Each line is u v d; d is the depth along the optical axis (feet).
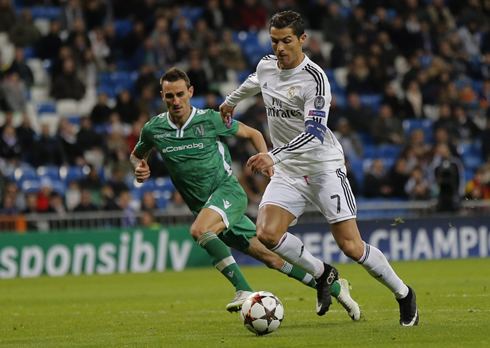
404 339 64.69
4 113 236.02
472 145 259.39
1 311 110.01
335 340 65.72
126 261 193.36
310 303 108.27
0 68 242.58
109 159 216.54
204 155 89.56
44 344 71.20
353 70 264.11
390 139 249.96
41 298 131.34
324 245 203.31
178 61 252.42
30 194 192.75
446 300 104.06
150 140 90.89
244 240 89.04
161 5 269.85
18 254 184.24
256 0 279.49
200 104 240.32
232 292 134.62
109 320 94.07
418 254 207.51
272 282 154.20
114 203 198.29
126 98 230.48
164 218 202.49
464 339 63.77
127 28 268.00
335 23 276.62
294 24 74.08
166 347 65.36
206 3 280.51
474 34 302.86
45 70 254.47
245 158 222.69
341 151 78.95
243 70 262.47
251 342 66.33
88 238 190.80
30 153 213.25
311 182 77.61
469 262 192.95
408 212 216.13
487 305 96.02
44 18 270.26
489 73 294.05
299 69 76.18
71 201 202.90
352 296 115.96
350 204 77.46
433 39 287.69
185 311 103.24
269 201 78.33
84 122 218.18
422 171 232.53
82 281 168.55
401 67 281.54
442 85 270.26
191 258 200.34
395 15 294.05
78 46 244.83
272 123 80.12
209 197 89.66
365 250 75.41
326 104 74.59
